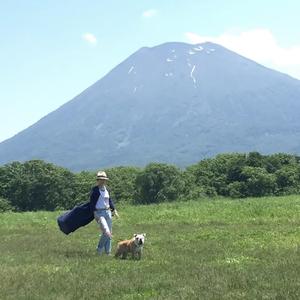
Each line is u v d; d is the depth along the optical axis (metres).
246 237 17.91
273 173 78.44
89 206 15.59
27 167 79.38
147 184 76.25
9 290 10.09
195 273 11.24
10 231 25.09
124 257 14.59
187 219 27.95
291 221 23.53
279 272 10.90
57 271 12.23
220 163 82.50
